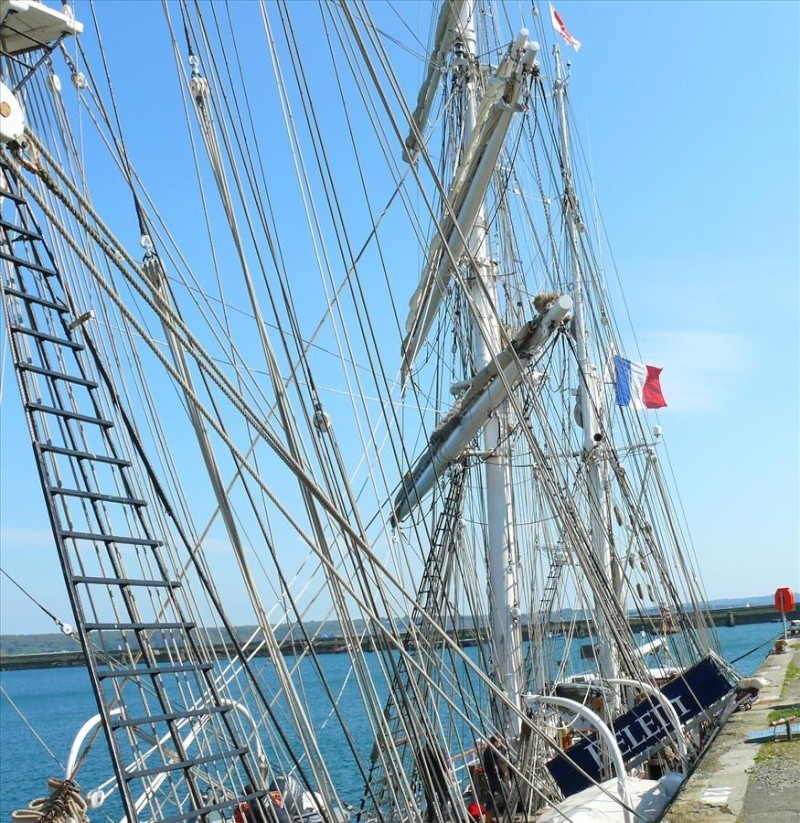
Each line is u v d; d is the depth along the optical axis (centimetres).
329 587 794
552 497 1270
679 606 2366
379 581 844
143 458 658
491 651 1728
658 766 1834
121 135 823
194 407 755
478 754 1464
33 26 634
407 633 1040
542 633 2139
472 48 1856
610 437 2536
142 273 626
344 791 3106
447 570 1694
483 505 1834
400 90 926
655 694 1410
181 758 580
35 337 613
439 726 1025
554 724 1873
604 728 1116
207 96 817
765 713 1638
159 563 628
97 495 591
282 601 958
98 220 609
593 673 2358
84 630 524
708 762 1272
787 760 1227
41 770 4531
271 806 707
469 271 1809
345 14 858
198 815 562
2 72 645
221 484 741
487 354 1786
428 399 1934
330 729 4694
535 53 1355
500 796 1417
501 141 1374
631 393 2984
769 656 2845
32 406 573
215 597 667
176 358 773
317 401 848
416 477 1747
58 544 537
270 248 855
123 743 2577
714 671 1430
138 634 584
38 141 574
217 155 798
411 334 1435
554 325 1501
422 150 932
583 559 1347
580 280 2636
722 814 990
